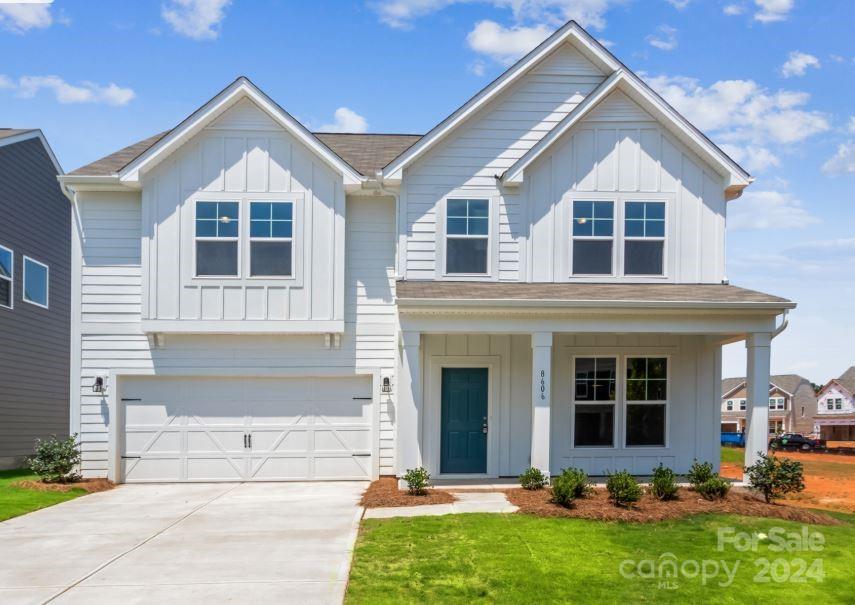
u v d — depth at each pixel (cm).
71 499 1247
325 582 736
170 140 1362
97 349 1415
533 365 1256
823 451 4303
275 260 1397
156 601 682
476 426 1423
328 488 1348
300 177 1404
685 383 1438
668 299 1248
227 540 917
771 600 722
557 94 1422
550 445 1408
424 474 1210
